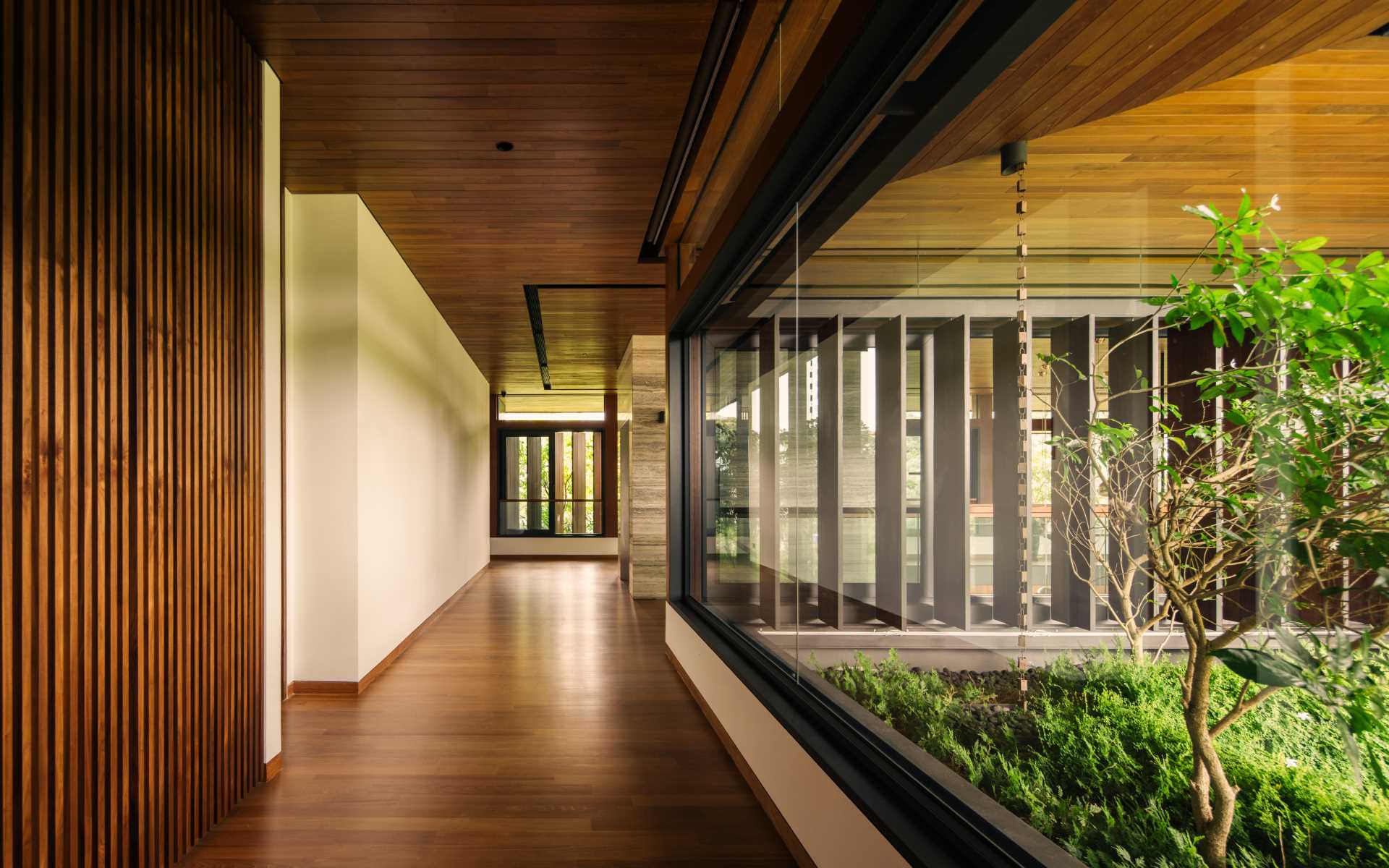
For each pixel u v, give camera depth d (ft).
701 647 13.48
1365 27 2.46
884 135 6.09
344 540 14.57
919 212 5.68
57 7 6.02
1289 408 2.47
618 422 43.27
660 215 15.67
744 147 9.50
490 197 14.69
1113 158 3.49
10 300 5.52
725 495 14.19
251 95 9.78
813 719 8.19
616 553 42.57
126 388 6.93
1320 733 2.34
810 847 7.40
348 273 14.65
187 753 8.03
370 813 9.14
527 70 10.18
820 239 8.16
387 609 16.71
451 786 10.01
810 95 6.33
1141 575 3.22
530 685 15.21
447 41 9.51
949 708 5.33
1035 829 4.14
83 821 6.30
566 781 10.17
